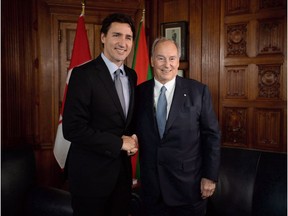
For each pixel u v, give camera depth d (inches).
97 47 123.3
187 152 68.2
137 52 118.9
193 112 68.1
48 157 120.6
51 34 118.1
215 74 118.6
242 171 87.4
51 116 120.2
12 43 113.0
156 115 69.4
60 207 83.4
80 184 62.1
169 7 129.6
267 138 108.7
